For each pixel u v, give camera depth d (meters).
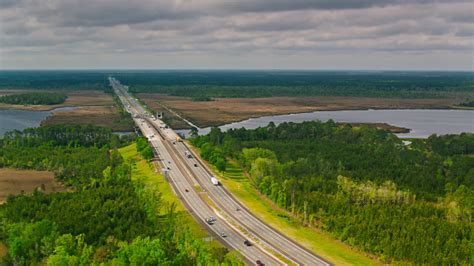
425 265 166.38
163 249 155.75
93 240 178.12
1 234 190.62
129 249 152.50
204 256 153.62
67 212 197.00
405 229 187.62
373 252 180.88
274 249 185.00
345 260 176.62
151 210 199.25
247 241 191.25
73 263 150.62
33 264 162.00
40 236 172.88
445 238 181.50
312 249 186.25
